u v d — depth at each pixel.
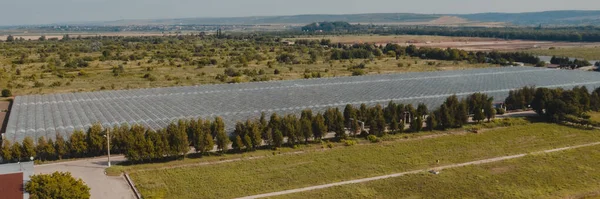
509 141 63.09
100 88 106.56
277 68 145.38
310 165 52.91
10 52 184.88
